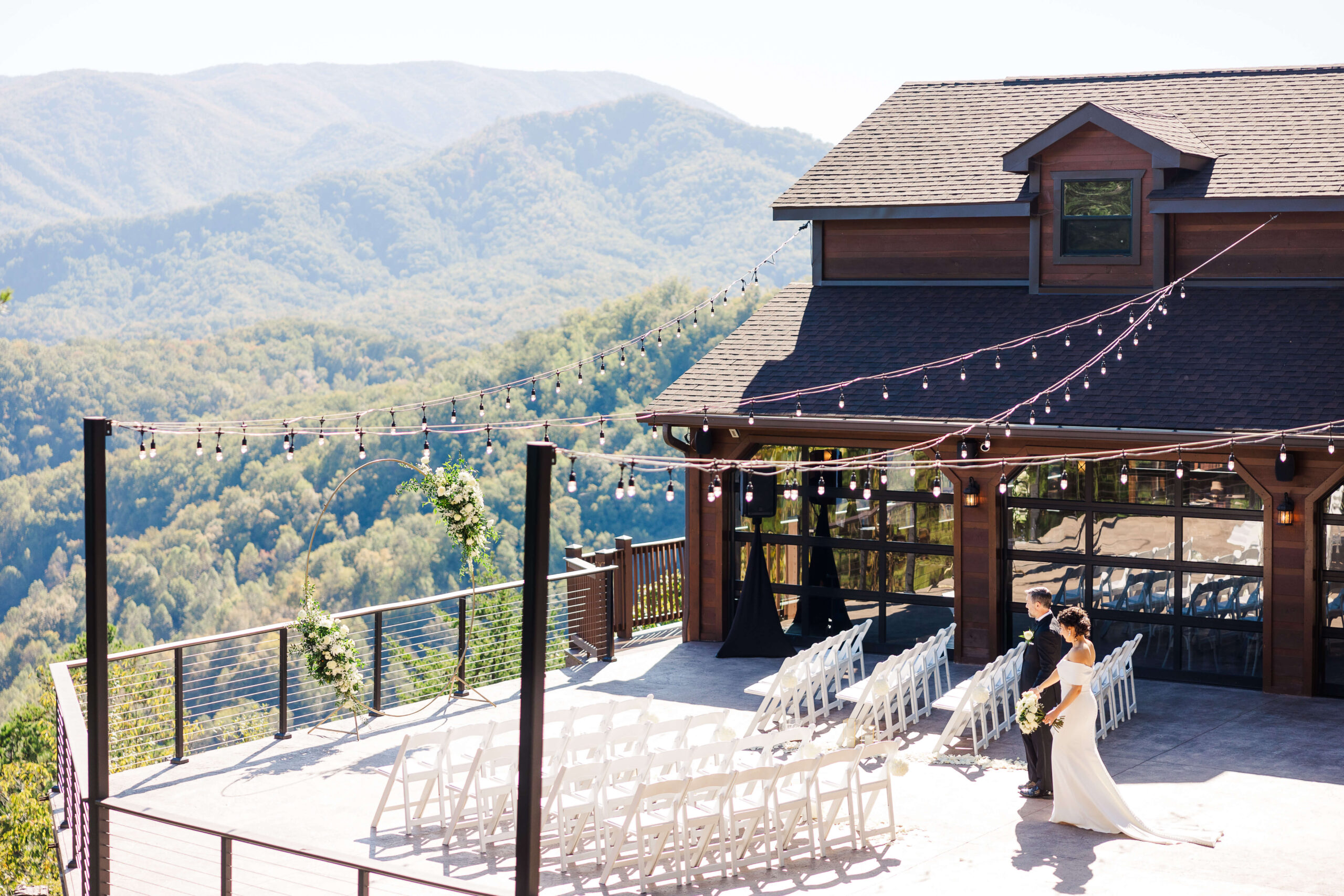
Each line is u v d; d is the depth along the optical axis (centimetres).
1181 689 1464
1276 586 1423
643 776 971
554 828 1047
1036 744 1116
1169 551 1491
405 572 9750
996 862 986
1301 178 1612
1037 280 1748
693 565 1716
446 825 1083
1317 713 1363
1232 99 1869
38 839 3450
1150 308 1628
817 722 1363
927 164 1891
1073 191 1719
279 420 1189
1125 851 1003
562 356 11475
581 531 9250
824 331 1775
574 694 1479
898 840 1036
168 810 1134
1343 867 968
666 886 952
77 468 11950
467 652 1534
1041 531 1549
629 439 9481
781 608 1686
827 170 1941
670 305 11906
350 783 1198
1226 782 1159
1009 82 2092
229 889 885
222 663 5303
